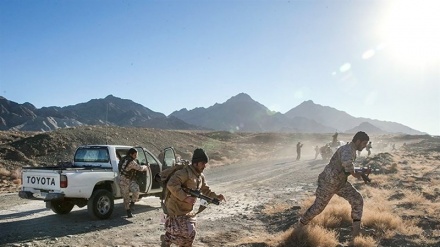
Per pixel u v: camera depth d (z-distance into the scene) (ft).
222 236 26.21
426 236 23.48
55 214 35.76
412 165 74.64
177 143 164.55
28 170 33.40
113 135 139.85
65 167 35.99
